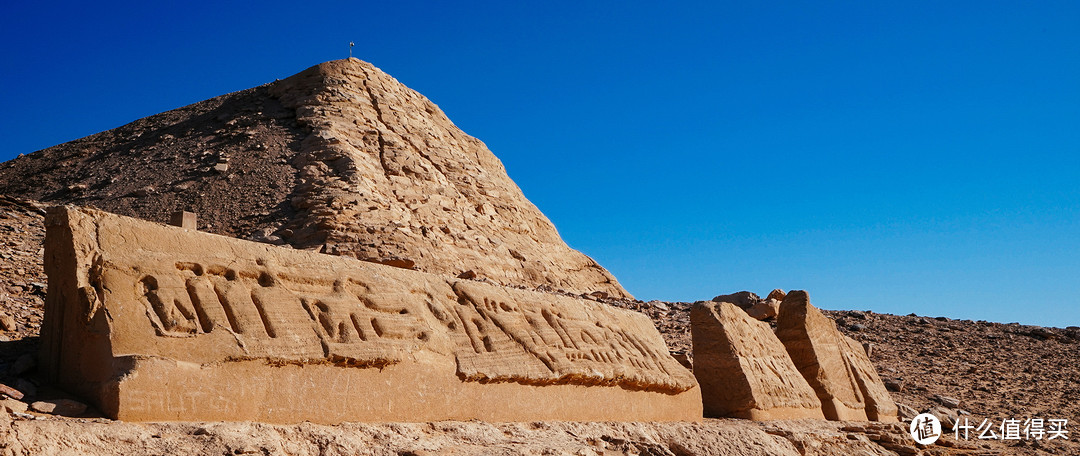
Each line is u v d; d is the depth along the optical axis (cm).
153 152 3512
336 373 688
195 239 679
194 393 607
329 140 3241
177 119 3884
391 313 756
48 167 3662
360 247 2633
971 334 2156
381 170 3259
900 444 1177
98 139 3919
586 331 945
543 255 3450
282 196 2947
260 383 643
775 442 964
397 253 2661
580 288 3422
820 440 1067
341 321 712
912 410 1426
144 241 651
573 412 880
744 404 1072
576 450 752
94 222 637
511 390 822
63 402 576
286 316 682
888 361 1828
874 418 1312
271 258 712
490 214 3469
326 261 746
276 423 643
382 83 3809
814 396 1221
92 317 606
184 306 640
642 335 1034
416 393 738
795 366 1254
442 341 780
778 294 2097
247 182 3066
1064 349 2048
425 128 3725
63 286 631
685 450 866
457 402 771
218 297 662
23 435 519
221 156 3250
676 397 1014
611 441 824
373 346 713
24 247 1628
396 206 3025
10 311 1039
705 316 1125
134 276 632
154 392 588
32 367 652
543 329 894
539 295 934
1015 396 1642
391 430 694
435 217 3139
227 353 630
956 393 1641
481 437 736
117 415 570
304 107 3500
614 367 933
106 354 595
